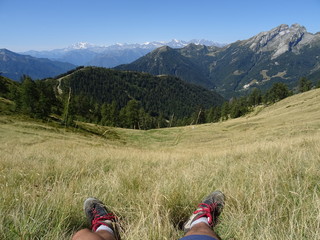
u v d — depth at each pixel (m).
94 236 1.20
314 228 2.03
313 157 4.60
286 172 3.70
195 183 3.53
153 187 3.48
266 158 5.37
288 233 2.01
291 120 41.81
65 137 35.53
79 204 2.84
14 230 1.97
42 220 2.33
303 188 2.93
